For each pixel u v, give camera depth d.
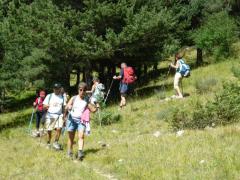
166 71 35.53
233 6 36.72
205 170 10.09
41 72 28.58
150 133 16.20
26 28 26.59
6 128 27.50
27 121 29.06
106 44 24.64
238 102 15.31
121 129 18.02
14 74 29.03
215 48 32.31
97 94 20.59
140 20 24.86
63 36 24.69
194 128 15.15
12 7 30.05
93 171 11.73
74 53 25.19
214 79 22.83
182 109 18.08
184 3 33.97
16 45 29.12
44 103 16.42
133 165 11.48
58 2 28.05
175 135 14.25
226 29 32.19
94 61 29.83
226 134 12.98
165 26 25.73
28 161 14.32
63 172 12.07
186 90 23.41
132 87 23.61
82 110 13.57
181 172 10.23
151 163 11.37
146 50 28.20
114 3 26.38
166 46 28.66
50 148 16.34
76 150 14.83
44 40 25.19
